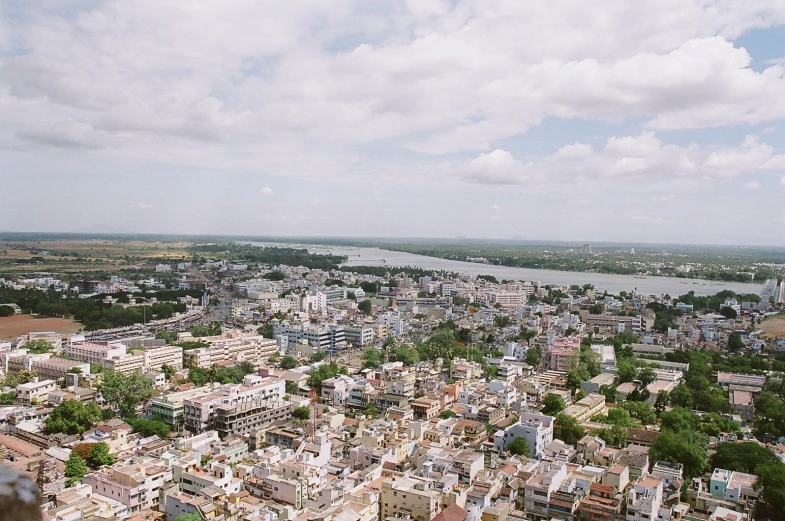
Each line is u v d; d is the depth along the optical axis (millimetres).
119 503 197000
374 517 192625
